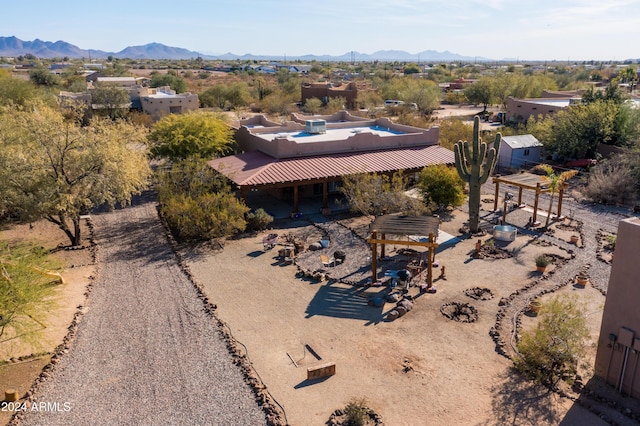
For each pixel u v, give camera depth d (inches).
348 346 666.8
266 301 799.7
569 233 1115.3
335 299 806.5
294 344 673.0
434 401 554.3
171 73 6127.0
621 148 1658.5
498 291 826.8
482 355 642.8
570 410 538.0
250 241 1083.9
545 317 609.3
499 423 519.2
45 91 2891.2
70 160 996.6
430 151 1476.4
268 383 587.8
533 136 1881.2
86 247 1042.1
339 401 555.5
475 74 7234.3
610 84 2070.6
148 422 522.6
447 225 1179.3
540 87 3563.0
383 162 1358.3
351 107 3454.7
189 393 568.7
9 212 1218.6
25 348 653.3
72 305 773.9
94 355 641.6
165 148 1446.9
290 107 3388.3
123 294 820.0
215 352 650.8
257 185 1175.0
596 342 666.8
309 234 1128.2
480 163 1077.1
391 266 936.3
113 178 1019.3
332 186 1460.4
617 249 552.4
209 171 1222.3
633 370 552.7
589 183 1429.6
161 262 962.7
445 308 770.2
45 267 681.0
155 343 671.1
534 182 1203.9
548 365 594.2
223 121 1683.1
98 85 2738.7
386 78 5979.3
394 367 617.9
